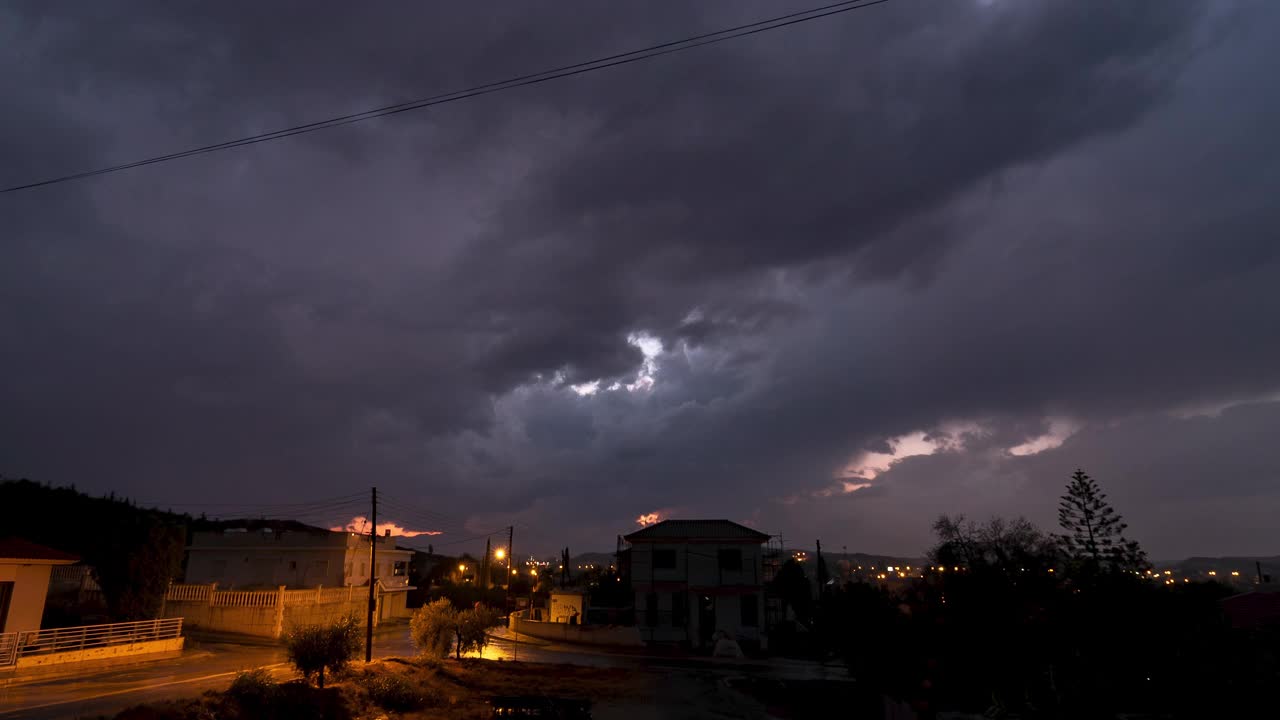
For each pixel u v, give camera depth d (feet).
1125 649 46.78
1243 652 46.29
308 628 76.43
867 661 64.75
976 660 50.31
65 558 95.50
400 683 76.89
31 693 69.21
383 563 209.67
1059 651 48.01
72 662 89.25
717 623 170.60
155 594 115.14
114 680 79.00
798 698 94.02
